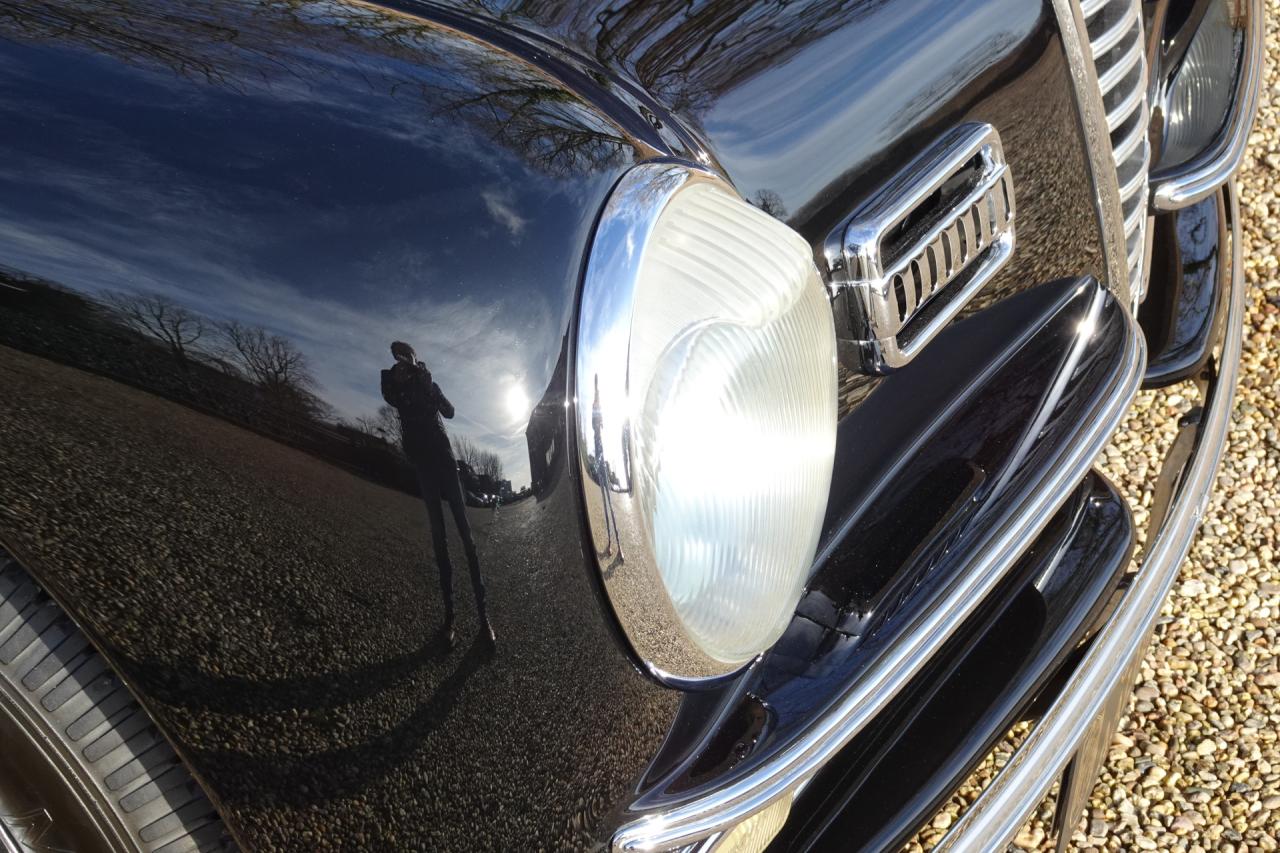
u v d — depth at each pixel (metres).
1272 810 2.01
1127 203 1.86
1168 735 2.15
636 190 1.03
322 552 1.03
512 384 0.97
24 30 1.08
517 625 1.05
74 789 1.17
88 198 0.99
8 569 1.10
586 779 1.14
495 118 1.06
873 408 1.39
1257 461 2.70
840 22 1.37
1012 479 1.45
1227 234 2.24
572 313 0.99
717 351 1.04
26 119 1.02
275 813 1.15
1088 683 1.57
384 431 0.98
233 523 1.03
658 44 1.30
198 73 1.07
